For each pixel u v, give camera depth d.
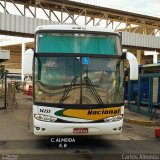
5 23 25.42
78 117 8.54
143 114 17.30
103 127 8.59
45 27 9.18
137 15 34.78
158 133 11.26
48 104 8.53
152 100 16.50
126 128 13.30
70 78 8.72
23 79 43.22
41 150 8.80
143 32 36.56
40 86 8.69
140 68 24.78
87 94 8.67
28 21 26.44
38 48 8.97
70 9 31.91
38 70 8.79
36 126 8.59
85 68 8.82
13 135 11.11
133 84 21.62
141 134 11.86
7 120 15.13
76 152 8.66
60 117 8.51
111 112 8.71
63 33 9.12
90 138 10.76
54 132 8.54
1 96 26.92
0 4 26.47
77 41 9.09
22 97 33.88
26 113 18.33
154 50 36.50
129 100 20.00
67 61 8.84
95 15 33.53
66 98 8.59
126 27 34.47
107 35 9.23
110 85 8.85
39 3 28.45
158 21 37.16
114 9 32.69
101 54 8.99
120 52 9.18
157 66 23.42
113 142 10.18
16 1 28.08
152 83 16.52
